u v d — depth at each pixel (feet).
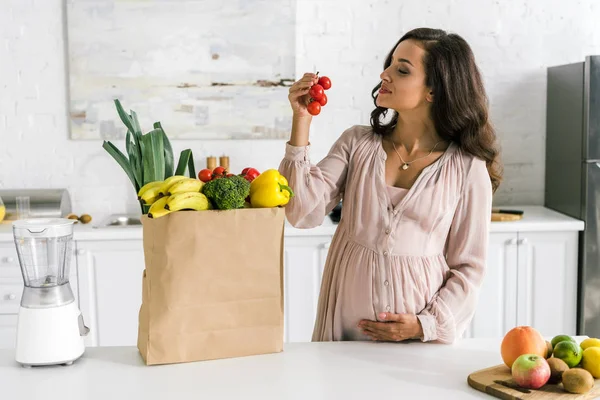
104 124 12.36
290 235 11.02
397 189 6.32
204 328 5.51
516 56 12.80
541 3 12.72
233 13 12.25
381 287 6.27
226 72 12.37
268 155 12.66
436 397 4.94
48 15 12.18
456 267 6.47
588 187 11.35
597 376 5.13
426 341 6.14
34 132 12.37
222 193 5.30
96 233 10.83
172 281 5.36
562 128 12.21
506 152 13.03
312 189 6.13
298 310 11.21
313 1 12.42
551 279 11.50
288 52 12.39
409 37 6.39
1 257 10.84
